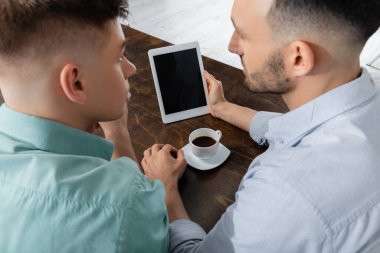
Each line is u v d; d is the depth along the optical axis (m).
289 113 0.65
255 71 0.65
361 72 0.64
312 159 0.56
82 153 0.60
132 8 3.30
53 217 0.48
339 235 0.53
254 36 0.61
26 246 0.48
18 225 0.49
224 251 0.63
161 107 1.02
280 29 0.56
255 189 0.59
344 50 0.56
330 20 0.52
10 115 0.55
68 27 0.48
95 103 0.57
